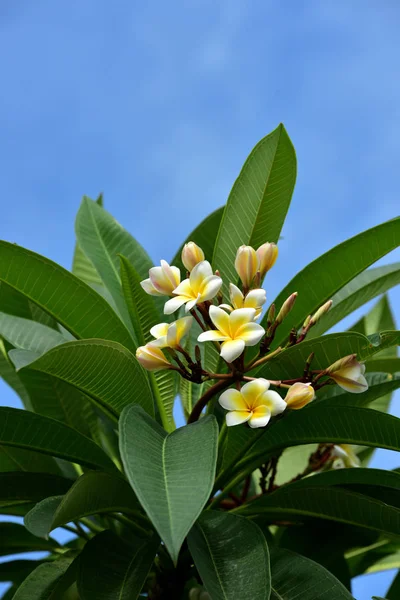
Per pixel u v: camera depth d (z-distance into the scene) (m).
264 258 1.65
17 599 1.60
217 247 1.81
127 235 2.10
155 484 1.39
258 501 1.72
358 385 1.56
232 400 1.54
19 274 1.71
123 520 1.72
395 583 1.81
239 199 1.82
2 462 1.89
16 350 1.62
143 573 1.55
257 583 1.47
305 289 1.75
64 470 1.94
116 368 1.63
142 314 1.81
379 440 1.63
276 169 1.82
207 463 1.42
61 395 1.93
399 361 1.92
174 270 1.64
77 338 1.77
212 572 1.49
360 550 1.92
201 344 1.91
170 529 1.33
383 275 1.81
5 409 1.62
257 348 1.78
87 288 1.72
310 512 1.70
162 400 1.83
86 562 1.57
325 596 1.53
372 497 1.68
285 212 1.83
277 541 1.96
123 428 1.45
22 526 1.86
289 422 1.66
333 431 1.65
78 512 1.56
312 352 1.57
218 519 1.57
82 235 2.05
